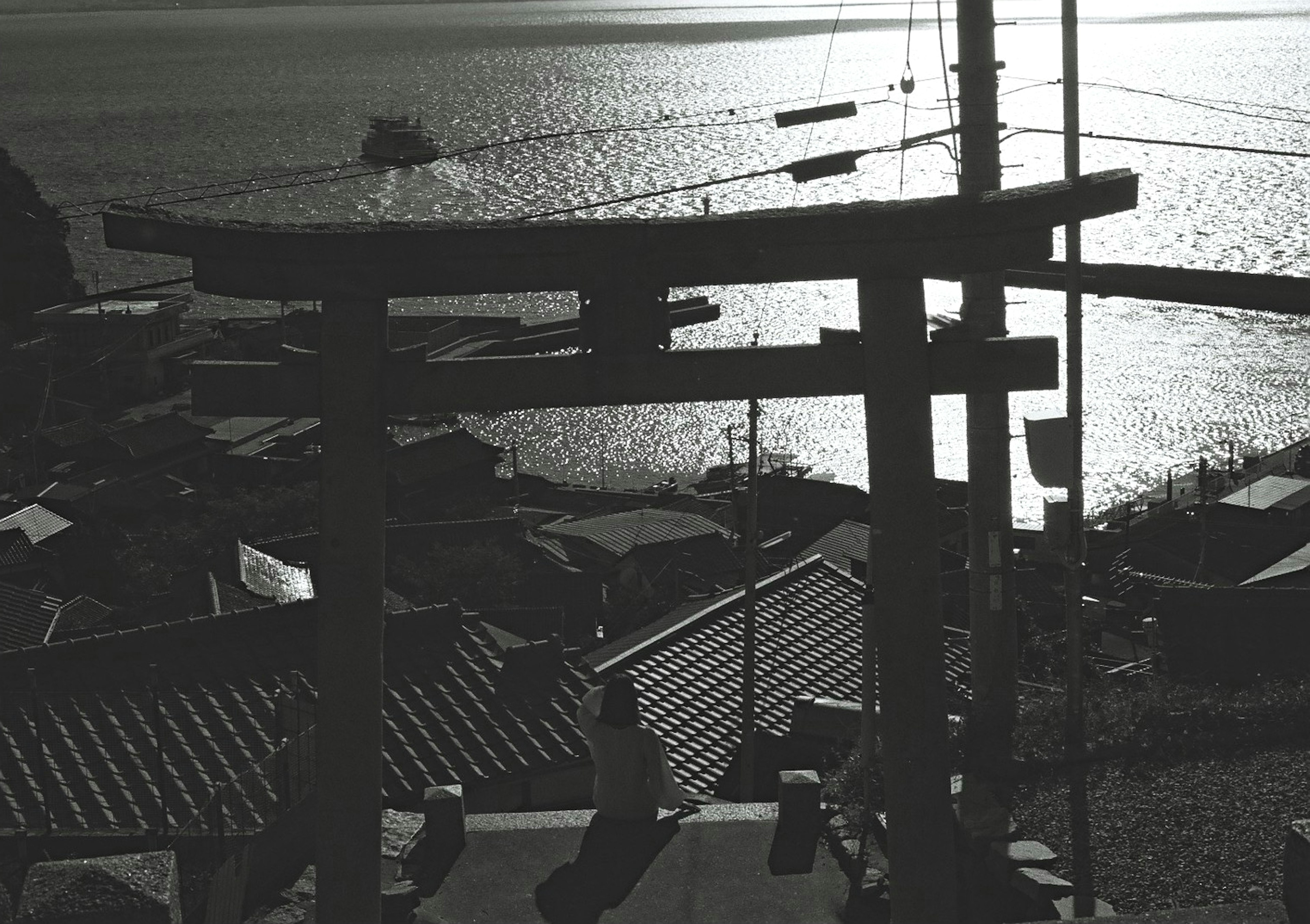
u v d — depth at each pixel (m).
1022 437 10.70
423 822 7.55
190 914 6.52
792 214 5.00
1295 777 7.92
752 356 5.16
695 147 179.00
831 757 10.72
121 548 47.34
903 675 5.17
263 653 12.93
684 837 7.38
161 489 60.50
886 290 5.09
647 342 5.11
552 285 5.05
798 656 17.70
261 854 7.07
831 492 54.22
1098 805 7.90
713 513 54.84
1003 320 9.14
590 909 6.61
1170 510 49.69
